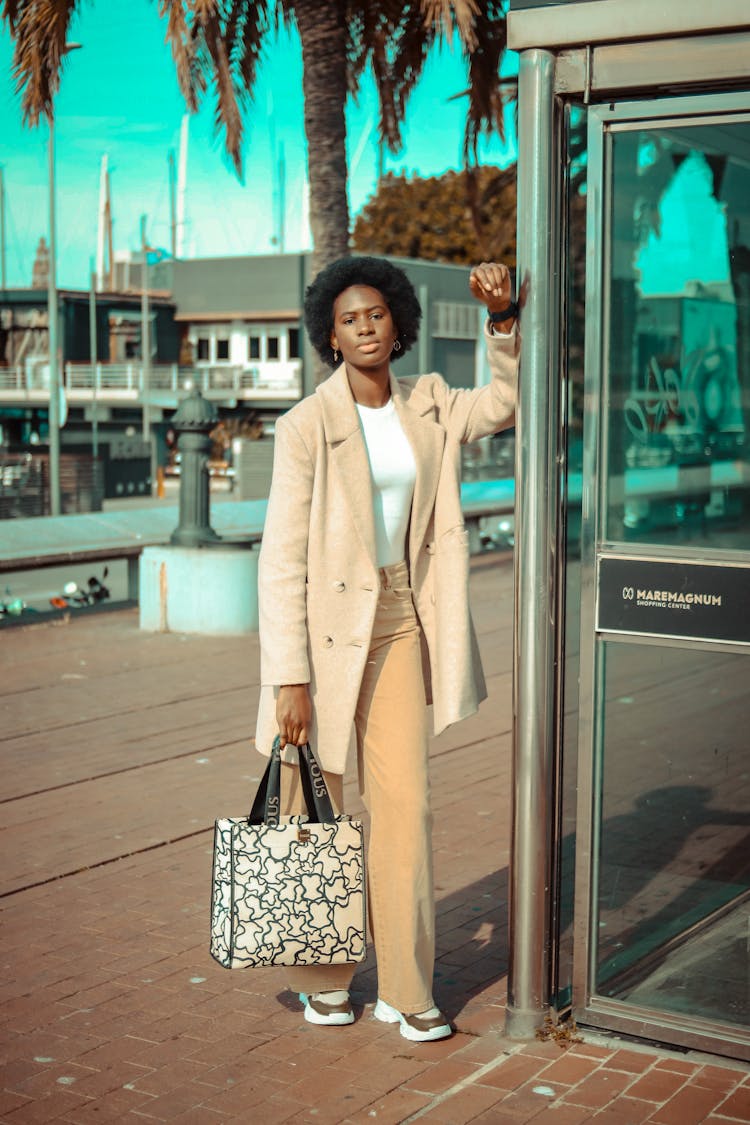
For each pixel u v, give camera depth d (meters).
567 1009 3.27
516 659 3.11
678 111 2.88
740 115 2.83
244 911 3.03
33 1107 2.92
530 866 3.14
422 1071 3.04
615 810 3.13
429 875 3.20
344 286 3.19
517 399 3.05
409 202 47.81
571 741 3.13
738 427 2.87
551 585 3.06
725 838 3.01
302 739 3.12
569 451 3.05
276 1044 3.22
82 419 50.47
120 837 4.98
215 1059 3.15
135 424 51.00
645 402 2.98
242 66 12.59
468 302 39.72
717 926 3.04
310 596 3.15
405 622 3.21
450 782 5.67
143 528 12.49
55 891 4.41
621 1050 3.11
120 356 52.41
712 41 2.78
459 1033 3.24
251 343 51.97
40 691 7.74
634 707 3.05
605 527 3.06
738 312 2.85
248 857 3.04
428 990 3.21
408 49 12.83
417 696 3.20
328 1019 3.30
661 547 2.99
